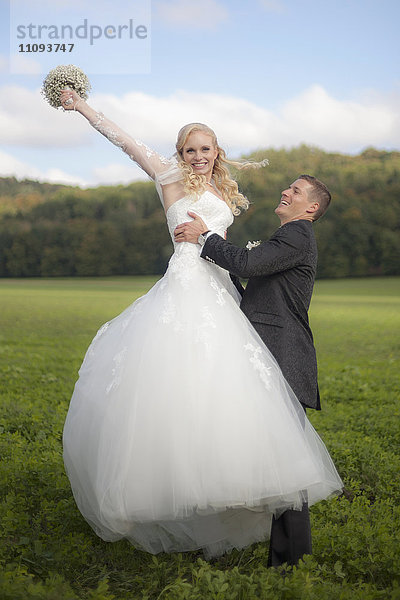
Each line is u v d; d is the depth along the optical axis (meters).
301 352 3.70
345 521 4.12
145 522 3.42
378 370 11.38
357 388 9.48
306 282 3.74
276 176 67.19
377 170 71.44
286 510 3.46
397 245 67.88
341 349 14.91
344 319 24.03
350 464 5.35
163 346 3.51
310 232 3.75
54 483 4.41
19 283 61.06
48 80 4.04
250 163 4.13
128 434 3.36
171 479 3.27
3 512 3.88
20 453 5.13
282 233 3.67
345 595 3.07
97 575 3.47
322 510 4.27
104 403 3.53
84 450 3.60
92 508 3.58
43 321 21.17
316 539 3.74
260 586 3.09
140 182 77.44
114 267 75.00
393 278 65.50
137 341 3.59
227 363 3.46
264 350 3.60
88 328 18.89
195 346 3.49
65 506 4.08
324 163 71.00
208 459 3.27
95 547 3.77
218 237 3.68
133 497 3.30
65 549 3.58
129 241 74.81
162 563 3.45
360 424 7.02
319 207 3.85
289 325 3.70
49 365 10.89
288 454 3.36
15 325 19.47
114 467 3.35
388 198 69.31
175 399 3.37
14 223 76.06
